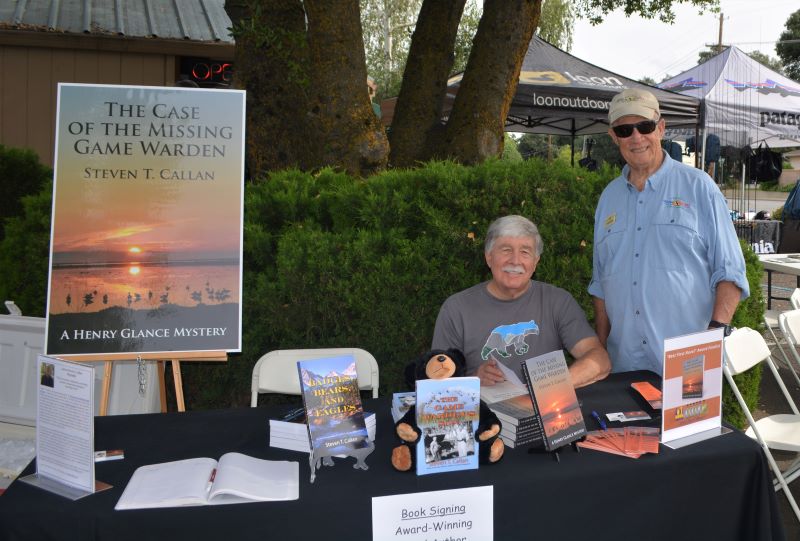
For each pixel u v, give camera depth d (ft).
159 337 9.17
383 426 7.36
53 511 5.42
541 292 8.96
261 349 11.41
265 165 14.52
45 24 22.39
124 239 9.22
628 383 8.46
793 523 10.34
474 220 11.03
